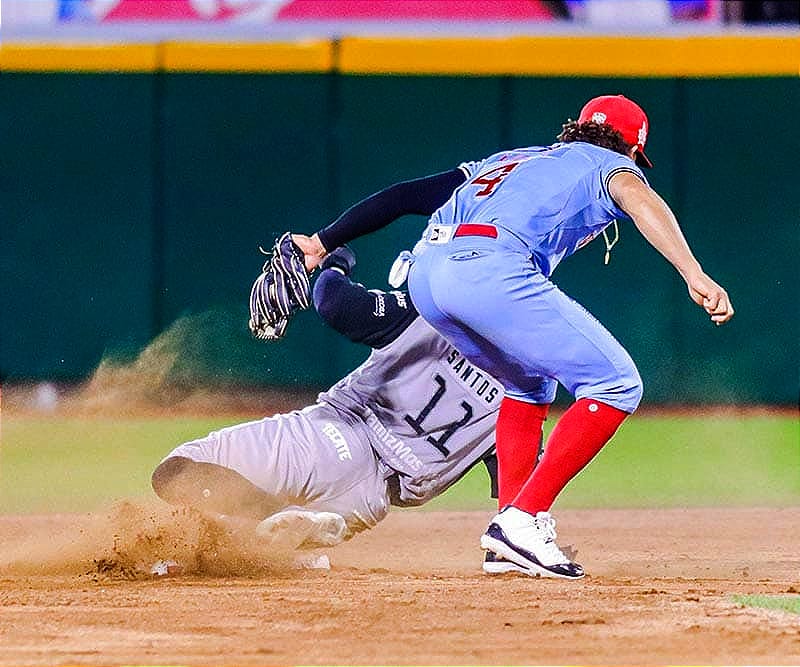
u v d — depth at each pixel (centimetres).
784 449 3878
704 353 4944
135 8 5012
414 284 1786
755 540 2359
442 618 1470
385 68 5006
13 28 5025
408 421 1959
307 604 1555
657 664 1259
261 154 5084
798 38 4894
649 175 4950
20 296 5088
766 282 4956
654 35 4909
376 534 2462
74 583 1717
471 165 1884
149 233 5094
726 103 4947
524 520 1783
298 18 5009
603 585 1719
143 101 5081
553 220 1745
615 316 4925
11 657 1283
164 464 1900
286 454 1914
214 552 1841
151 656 1288
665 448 3906
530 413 1852
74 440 3903
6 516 2623
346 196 5072
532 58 4947
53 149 5094
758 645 1336
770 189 4962
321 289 1950
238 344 5047
